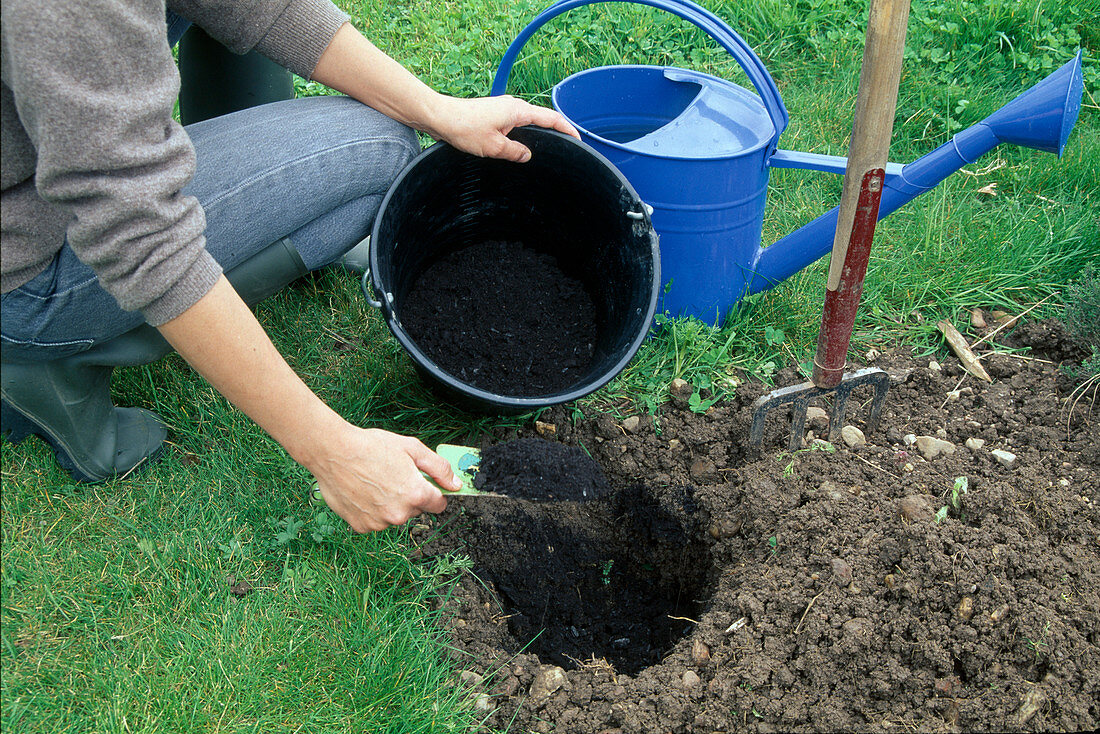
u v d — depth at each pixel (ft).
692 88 7.43
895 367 7.38
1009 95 9.84
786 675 5.12
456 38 10.12
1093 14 10.45
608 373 5.61
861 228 5.16
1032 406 6.93
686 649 5.47
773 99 6.32
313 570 5.61
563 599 6.38
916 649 5.14
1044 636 5.09
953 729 4.92
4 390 5.07
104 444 5.76
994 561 5.43
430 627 5.49
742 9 10.48
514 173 6.70
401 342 5.42
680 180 6.46
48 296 4.70
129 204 3.69
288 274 6.08
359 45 5.82
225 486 6.06
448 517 6.12
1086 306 7.32
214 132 5.48
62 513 5.69
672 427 6.86
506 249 7.27
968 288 8.00
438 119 5.97
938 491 6.05
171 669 5.05
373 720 4.99
